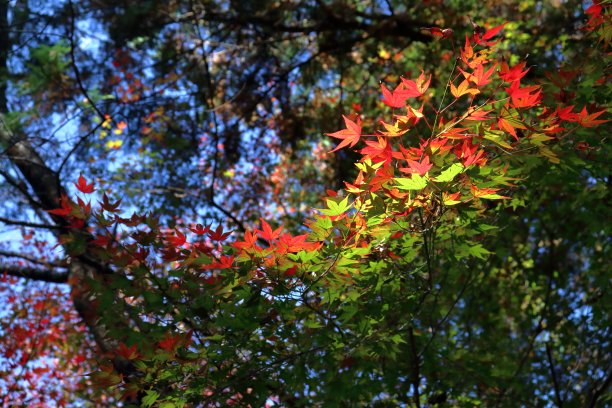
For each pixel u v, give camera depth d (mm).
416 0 10109
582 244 6957
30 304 10383
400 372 4602
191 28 11039
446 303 5680
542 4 8656
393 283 3703
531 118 3773
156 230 3779
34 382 9773
